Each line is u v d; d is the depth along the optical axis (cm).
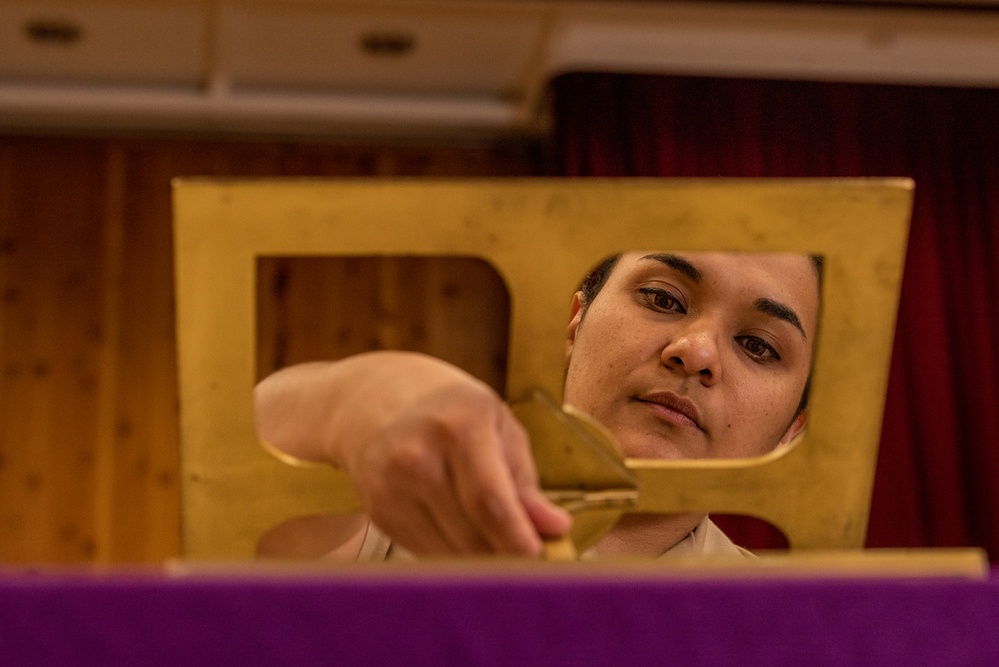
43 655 32
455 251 51
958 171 309
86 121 320
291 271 316
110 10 277
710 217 51
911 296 300
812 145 306
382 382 52
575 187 51
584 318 97
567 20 283
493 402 49
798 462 56
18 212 315
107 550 302
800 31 296
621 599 33
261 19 281
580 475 55
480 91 321
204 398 53
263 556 70
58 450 305
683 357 90
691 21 288
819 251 53
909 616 35
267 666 32
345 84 317
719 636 34
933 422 292
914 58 305
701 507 56
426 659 32
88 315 312
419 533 49
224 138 327
